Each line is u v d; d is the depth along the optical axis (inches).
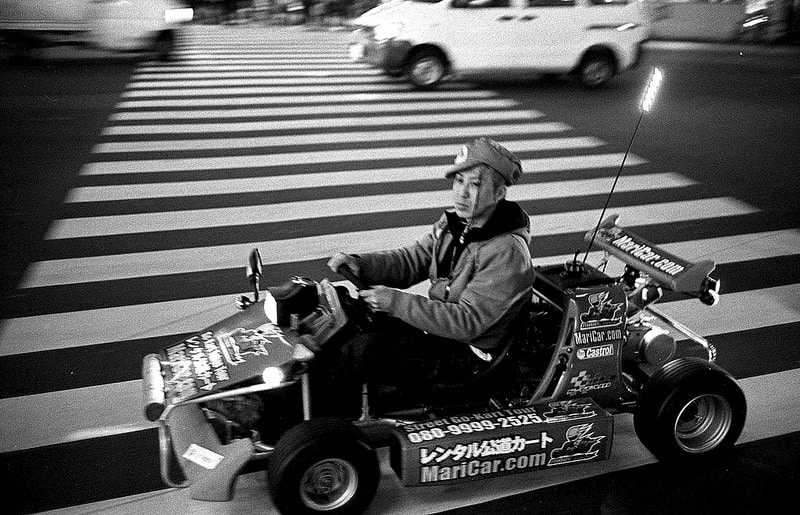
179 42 688.4
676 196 303.3
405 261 145.9
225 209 275.0
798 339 195.3
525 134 390.9
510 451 128.2
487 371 136.3
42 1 527.5
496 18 483.5
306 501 118.3
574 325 134.3
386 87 505.7
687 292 141.4
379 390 133.6
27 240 242.8
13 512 128.3
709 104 476.7
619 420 158.6
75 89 468.8
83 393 163.3
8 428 150.9
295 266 229.1
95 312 198.4
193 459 121.2
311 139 370.0
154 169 318.3
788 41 765.3
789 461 145.8
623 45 504.7
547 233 259.8
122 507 129.9
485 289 129.4
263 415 130.4
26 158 328.2
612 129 406.0
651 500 134.0
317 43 738.8
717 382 136.2
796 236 264.8
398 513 129.4
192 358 129.0
